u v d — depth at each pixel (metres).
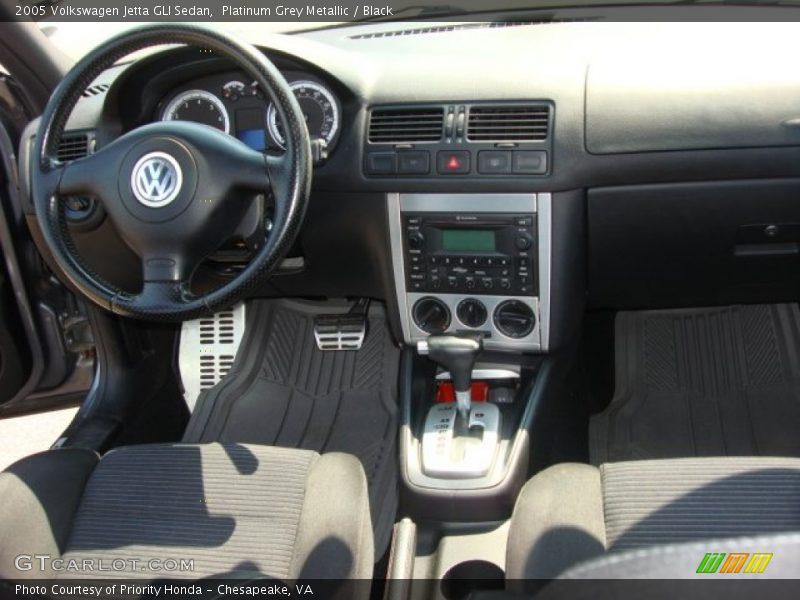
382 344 2.66
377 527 2.12
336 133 1.95
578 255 1.94
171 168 1.54
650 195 1.89
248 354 2.66
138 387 2.45
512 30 2.14
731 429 2.43
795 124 1.78
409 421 2.04
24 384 2.46
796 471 1.40
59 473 1.63
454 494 1.89
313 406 2.55
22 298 2.35
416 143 1.89
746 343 2.61
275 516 1.53
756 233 1.95
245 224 1.64
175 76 2.02
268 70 1.53
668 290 2.19
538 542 1.36
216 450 1.67
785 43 1.91
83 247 2.17
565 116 1.82
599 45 2.01
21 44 2.18
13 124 2.27
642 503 1.39
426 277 2.00
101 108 2.01
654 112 1.81
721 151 1.82
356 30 2.33
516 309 1.99
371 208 1.99
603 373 2.60
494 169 1.85
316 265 2.21
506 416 2.05
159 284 1.57
